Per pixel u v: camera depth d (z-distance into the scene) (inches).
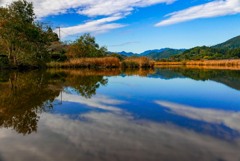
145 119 331.9
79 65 2122.3
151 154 209.2
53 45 2906.0
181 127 291.1
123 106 426.0
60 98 514.0
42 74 1224.2
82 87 706.2
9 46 1740.9
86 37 2938.0
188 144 233.1
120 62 2247.8
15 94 562.6
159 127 292.0
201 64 3415.4
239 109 394.3
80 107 419.2
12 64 1721.2
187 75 1235.2
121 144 233.6
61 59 2490.2
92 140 246.1
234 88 675.4
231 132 269.9
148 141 241.6
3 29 1688.0
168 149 220.1
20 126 305.4
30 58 1812.3
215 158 200.8
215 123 308.8
